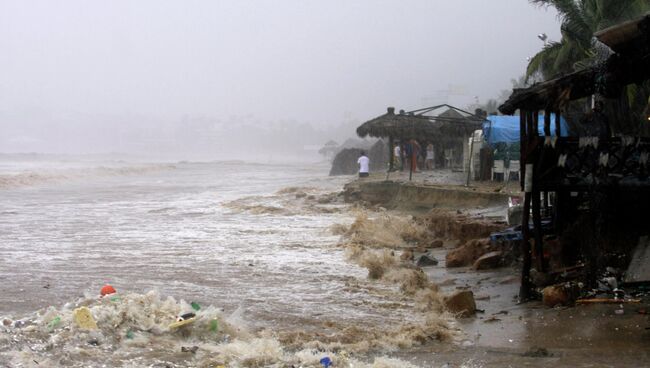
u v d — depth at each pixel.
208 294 10.70
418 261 13.82
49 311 8.09
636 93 19.81
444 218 17.62
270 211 25.02
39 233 18.61
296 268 13.24
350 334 8.37
